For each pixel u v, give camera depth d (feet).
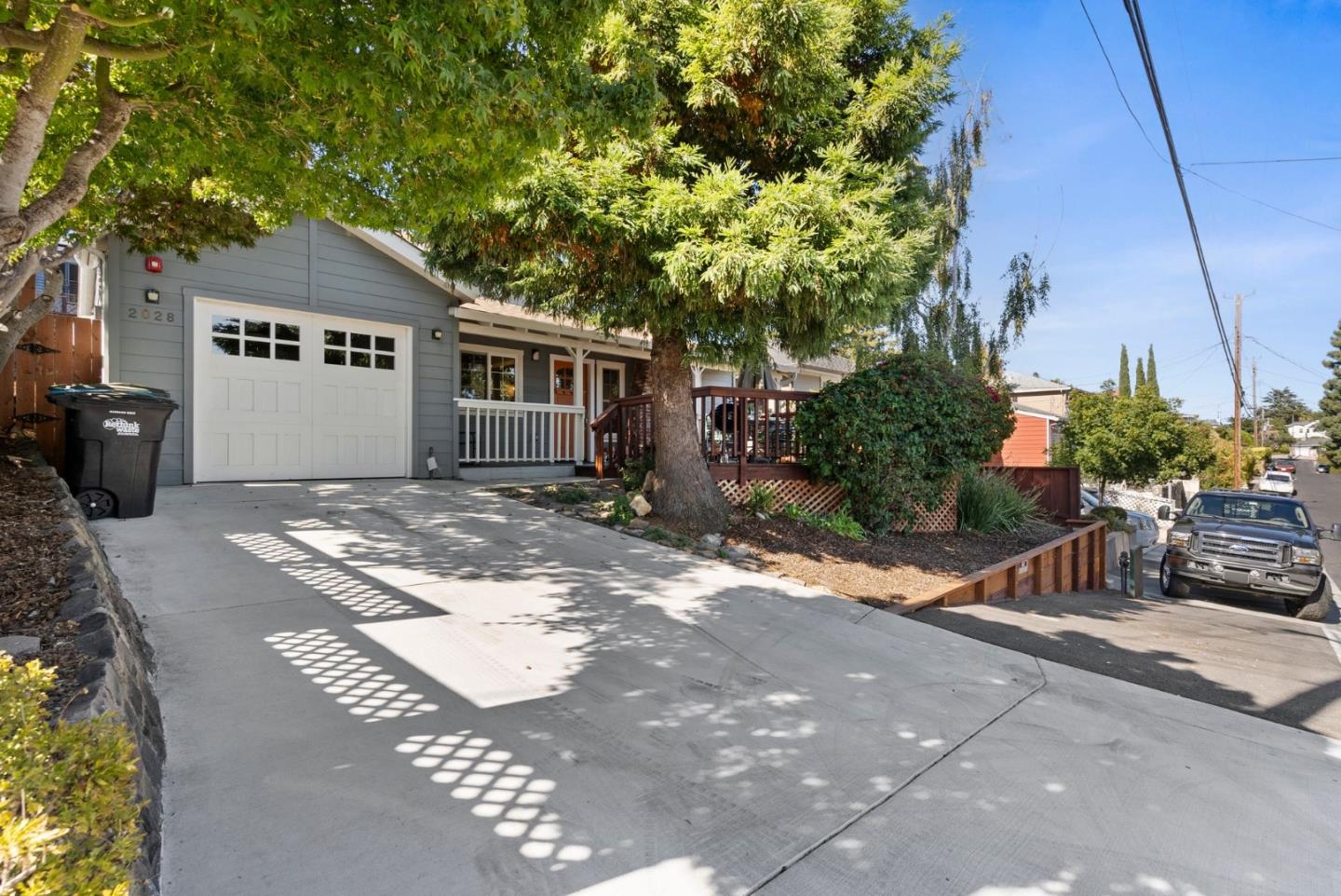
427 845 7.14
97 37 10.60
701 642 13.89
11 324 19.71
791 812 8.32
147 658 10.50
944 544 28.45
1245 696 14.67
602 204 18.57
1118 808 9.07
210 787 7.79
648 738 9.87
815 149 22.44
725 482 27.12
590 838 7.48
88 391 18.16
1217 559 31.40
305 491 25.40
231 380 26.78
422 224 15.16
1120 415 75.61
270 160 12.36
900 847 7.82
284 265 27.99
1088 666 15.79
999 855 7.80
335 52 9.93
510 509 24.26
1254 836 8.58
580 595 15.90
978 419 29.22
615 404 33.12
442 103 10.33
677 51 20.42
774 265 16.75
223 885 6.33
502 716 10.05
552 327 38.45
